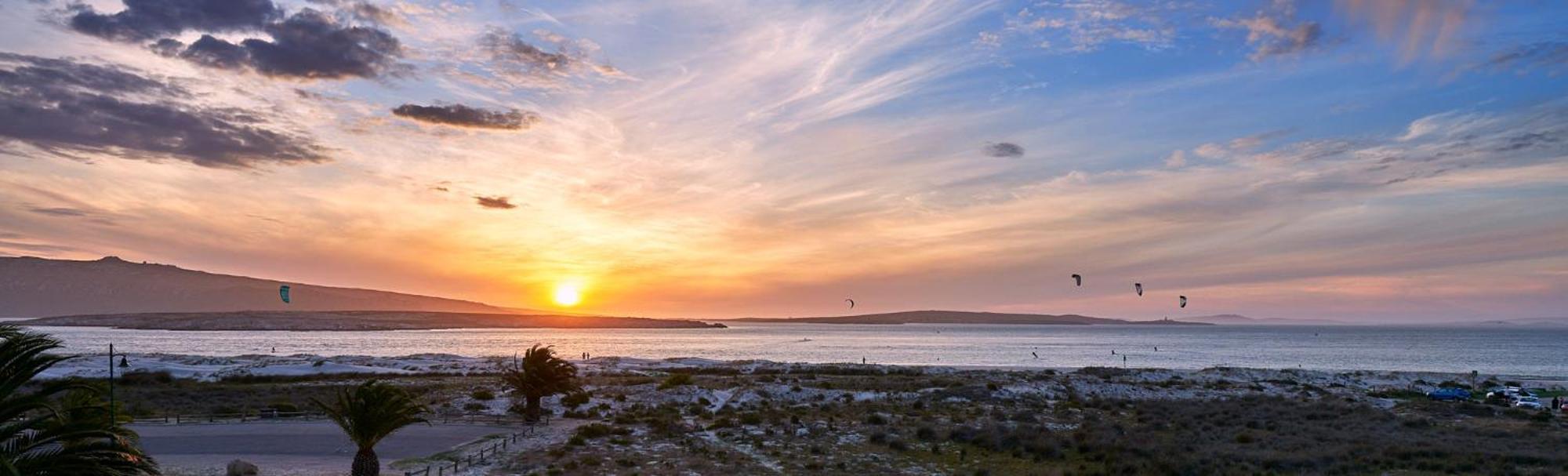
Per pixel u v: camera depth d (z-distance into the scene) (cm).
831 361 19212
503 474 4050
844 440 5278
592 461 4341
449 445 4947
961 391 8200
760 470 4244
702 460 4469
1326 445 5078
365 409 3775
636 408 7106
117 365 11338
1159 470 4184
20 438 2042
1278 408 7369
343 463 4281
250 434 5191
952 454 4794
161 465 4194
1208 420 6481
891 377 10856
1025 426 5838
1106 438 5266
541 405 7019
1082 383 9375
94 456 2088
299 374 11031
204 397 7438
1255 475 4109
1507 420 6725
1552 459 4522
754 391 8194
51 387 2116
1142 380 10300
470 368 12900
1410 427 6125
